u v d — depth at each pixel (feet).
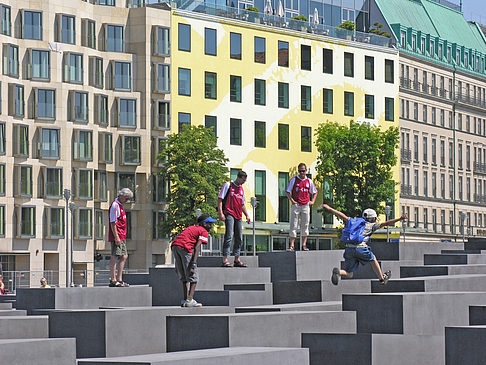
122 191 90.94
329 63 339.98
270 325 67.51
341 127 324.80
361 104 349.82
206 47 304.09
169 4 297.12
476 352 61.57
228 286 93.56
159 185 289.12
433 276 89.66
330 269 108.27
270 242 317.83
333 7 355.15
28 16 271.28
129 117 287.28
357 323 72.79
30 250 265.13
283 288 90.79
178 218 274.98
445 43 416.05
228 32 310.04
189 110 298.97
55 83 273.13
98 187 281.33
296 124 328.29
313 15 346.95
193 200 277.23
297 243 325.01
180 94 297.12
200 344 65.31
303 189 105.19
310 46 334.03
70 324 70.59
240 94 312.71
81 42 280.92
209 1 307.37
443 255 111.14
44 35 272.72
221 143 307.17
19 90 267.39
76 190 274.77
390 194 325.01
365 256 81.25
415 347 63.87
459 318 76.02
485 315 71.20
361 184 324.19
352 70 347.36
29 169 266.57
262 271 102.06
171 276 95.96
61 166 272.10
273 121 321.52
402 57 378.73
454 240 410.52
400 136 374.43
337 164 321.93
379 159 325.62
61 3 276.00
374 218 82.12
